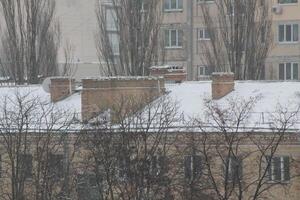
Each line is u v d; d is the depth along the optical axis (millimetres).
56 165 59094
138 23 97188
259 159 54844
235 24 99875
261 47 100375
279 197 56312
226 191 53625
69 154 59094
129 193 56625
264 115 57000
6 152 60375
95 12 117312
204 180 56469
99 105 60500
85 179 58656
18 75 97188
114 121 59062
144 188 56719
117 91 61000
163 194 56594
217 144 55875
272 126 55094
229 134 55688
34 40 98250
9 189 60531
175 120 57594
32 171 59312
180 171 57000
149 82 62375
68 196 57938
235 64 99625
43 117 64812
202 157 56656
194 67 113250
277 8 109750
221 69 102312
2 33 112875
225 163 55031
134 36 96875
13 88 73062
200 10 113312
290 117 55156
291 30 109625
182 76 71250
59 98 66625
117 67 100250
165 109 68125
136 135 57438
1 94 71375
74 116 60531
